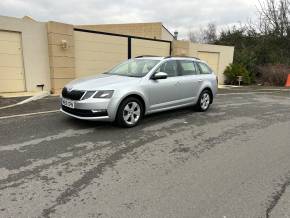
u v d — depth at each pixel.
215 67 19.62
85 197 3.38
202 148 5.25
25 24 10.51
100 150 4.93
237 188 3.73
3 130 5.87
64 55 11.66
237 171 4.27
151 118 7.41
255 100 11.77
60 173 3.99
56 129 6.04
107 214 3.05
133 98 6.31
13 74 10.55
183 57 7.96
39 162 4.34
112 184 3.72
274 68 20.92
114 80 6.33
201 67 8.56
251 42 27.77
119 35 13.85
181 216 3.07
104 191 3.54
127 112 6.28
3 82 10.37
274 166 4.51
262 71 21.09
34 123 6.46
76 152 4.80
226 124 7.12
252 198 3.48
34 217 2.96
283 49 25.55
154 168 4.27
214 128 6.68
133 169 4.21
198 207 3.25
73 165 4.27
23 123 6.43
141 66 7.18
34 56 10.98
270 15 27.45
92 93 5.81
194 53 18.05
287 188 3.76
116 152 4.87
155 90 6.77
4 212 3.03
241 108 9.56
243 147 5.38
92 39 12.80
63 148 4.96
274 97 13.10
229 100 11.47
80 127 6.23
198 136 5.99
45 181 3.74
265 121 7.62
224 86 18.38
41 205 3.18
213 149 5.21
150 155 4.80
